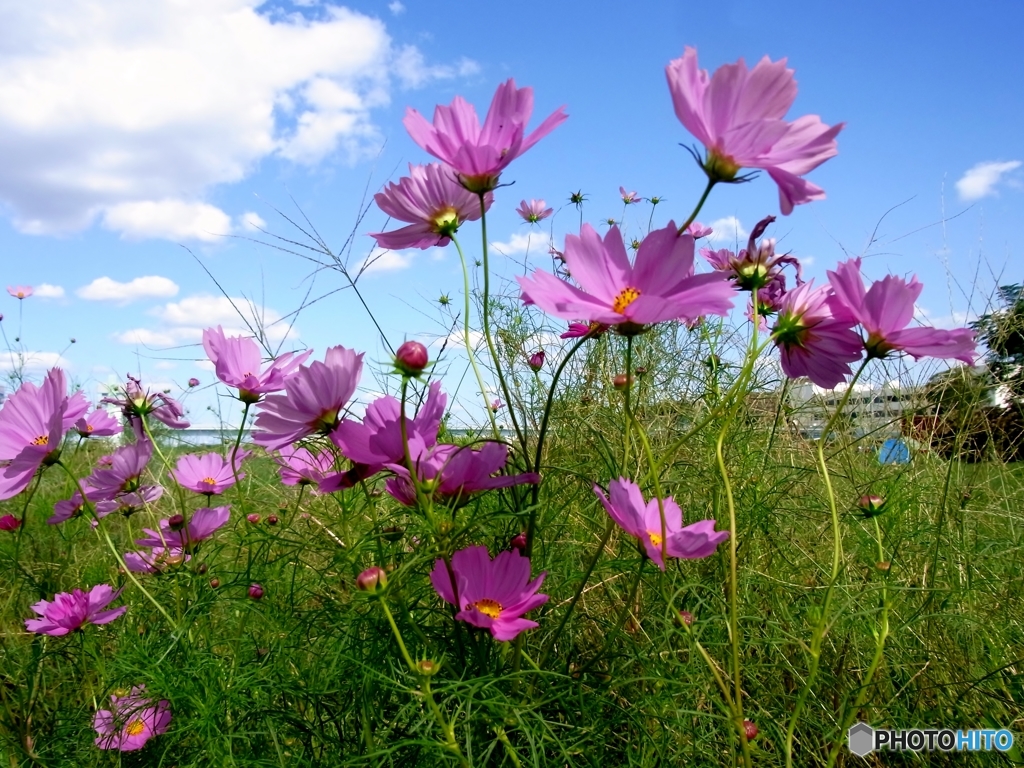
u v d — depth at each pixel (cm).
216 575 55
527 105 36
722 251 40
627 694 42
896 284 33
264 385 50
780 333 36
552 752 37
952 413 72
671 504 37
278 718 42
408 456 32
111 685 46
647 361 81
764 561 56
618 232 33
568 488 59
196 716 42
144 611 58
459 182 35
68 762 44
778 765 41
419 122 36
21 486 48
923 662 46
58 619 47
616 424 69
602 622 47
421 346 31
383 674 37
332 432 35
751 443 71
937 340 33
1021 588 54
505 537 45
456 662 39
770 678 47
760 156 30
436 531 33
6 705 47
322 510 68
